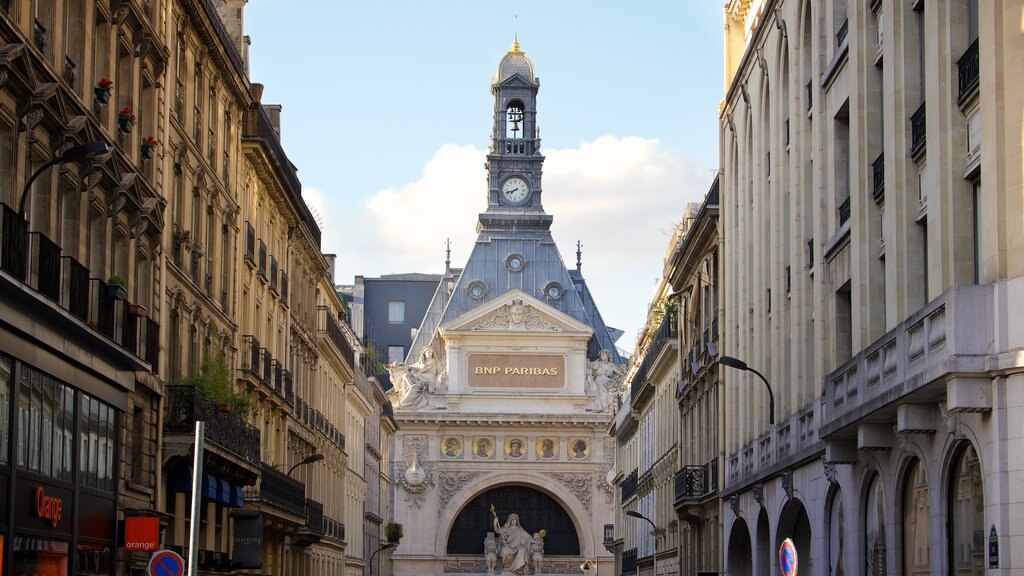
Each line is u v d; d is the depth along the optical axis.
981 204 28.55
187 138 46.22
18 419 30.31
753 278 55.25
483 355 141.62
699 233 66.88
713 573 60.91
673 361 82.75
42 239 30.72
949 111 29.47
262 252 60.44
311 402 75.88
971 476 28.72
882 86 36.53
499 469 140.75
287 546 67.19
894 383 30.16
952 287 26.75
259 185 59.62
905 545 33.62
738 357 57.91
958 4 29.66
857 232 36.91
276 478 57.97
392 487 139.62
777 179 49.56
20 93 30.08
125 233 38.75
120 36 38.28
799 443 44.81
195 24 46.97
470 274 149.38
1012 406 26.00
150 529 38.22
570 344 142.00
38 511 31.91
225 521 51.88
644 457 104.19
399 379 142.50
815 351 42.28
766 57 51.78
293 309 69.50
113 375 37.00
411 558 139.00
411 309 178.50
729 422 59.22
